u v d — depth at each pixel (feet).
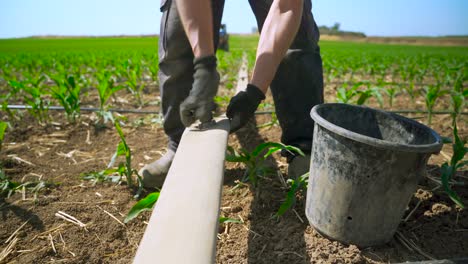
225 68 23.80
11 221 5.21
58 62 24.38
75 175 6.89
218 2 6.15
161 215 3.18
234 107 4.83
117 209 5.58
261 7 6.28
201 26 4.70
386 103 14.21
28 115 11.28
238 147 8.50
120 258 4.49
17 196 5.94
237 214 5.36
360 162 4.09
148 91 16.84
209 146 4.48
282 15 4.98
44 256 4.50
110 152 8.32
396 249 4.62
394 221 4.47
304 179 5.35
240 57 37.93
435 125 10.74
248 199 5.76
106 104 13.51
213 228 3.02
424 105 13.83
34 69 24.16
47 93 10.92
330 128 4.20
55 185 6.38
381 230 4.46
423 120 11.49
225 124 5.24
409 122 4.83
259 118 11.25
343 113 5.31
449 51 84.28
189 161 4.14
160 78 6.27
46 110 10.30
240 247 4.57
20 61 29.43
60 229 5.05
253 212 5.37
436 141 4.15
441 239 4.83
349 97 9.79
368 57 39.73
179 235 2.91
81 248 4.66
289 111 6.32
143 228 5.13
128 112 11.79
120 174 6.33
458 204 5.14
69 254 4.55
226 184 6.39
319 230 4.76
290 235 4.81
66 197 5.93
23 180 6.61
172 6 5.74
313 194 4.79
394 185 4.14
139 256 2.69
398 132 5.00
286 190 6.03
